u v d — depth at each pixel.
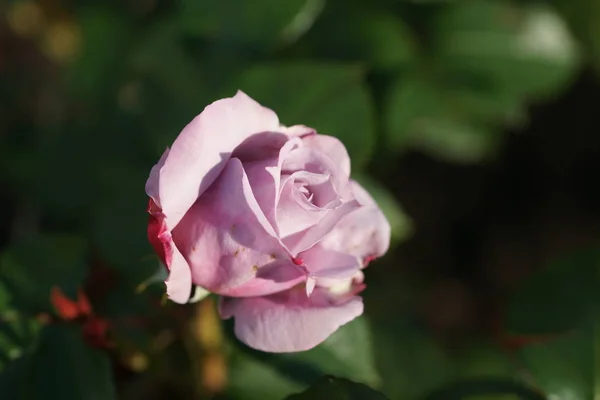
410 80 0.71
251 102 0.49
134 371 0.59
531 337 0.60
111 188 0.68
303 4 0.62
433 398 0.58
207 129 0.48
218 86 0.63
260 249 0.48
